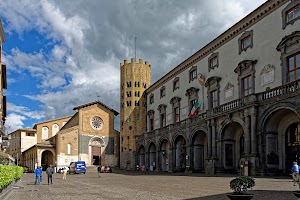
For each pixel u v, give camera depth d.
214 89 48.19
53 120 104.38
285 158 34.72
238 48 43.56
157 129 63.31
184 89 57.94
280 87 32.94
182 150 54.31
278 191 19.02
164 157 61.59
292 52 34.28
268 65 37.72
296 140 33.66
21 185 32.12
